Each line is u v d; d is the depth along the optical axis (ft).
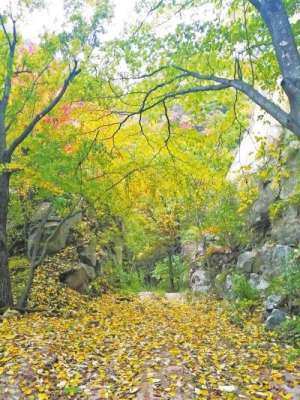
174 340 25.85
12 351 19.61
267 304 31.73
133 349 22.85
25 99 31.14
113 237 64.64
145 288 76.07
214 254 55.31
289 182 40.55
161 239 78.79
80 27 27.45
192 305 46.73
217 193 44.73
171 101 24.73
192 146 28.76
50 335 24.09
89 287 47.39
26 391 15.34
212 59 22.62
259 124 50.52
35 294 36.96
